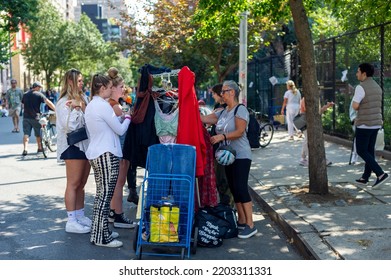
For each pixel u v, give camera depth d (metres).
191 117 5.93
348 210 6.70
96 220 5.92
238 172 6.18
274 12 10.08
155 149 5.68
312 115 7.55
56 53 53.16
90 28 59.59
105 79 5.80
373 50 12.53
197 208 6.02
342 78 13.37
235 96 6.20
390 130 11.23
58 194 8.89
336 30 21.11
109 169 5.85
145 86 6.33
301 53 7.48
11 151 14.58
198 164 5.84
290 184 8.52
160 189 5.66
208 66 24.56
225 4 10.00
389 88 11.63
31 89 13.50
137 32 21.55
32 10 24.52
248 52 20.30
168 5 19.44
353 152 10.21
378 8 11.63
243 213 6.50
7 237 6.33
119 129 5.83
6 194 8.89
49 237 6.32
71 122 6.12
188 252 5.50
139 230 5.53
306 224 6.11
